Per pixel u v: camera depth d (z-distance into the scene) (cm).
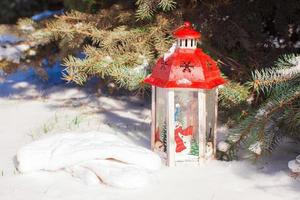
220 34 173
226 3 173
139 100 198
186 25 142
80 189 134
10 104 194
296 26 184
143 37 164
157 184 136
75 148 141
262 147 138
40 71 197
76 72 157
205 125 145
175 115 143
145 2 159
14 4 357
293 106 141
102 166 137
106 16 174
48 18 203
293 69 145
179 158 144
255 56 175
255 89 154
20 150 144
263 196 131
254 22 178
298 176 137
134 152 140
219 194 132
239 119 157
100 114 182
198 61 140
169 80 138
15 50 200
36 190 133
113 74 157
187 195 132
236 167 144
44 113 184
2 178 139
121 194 132
